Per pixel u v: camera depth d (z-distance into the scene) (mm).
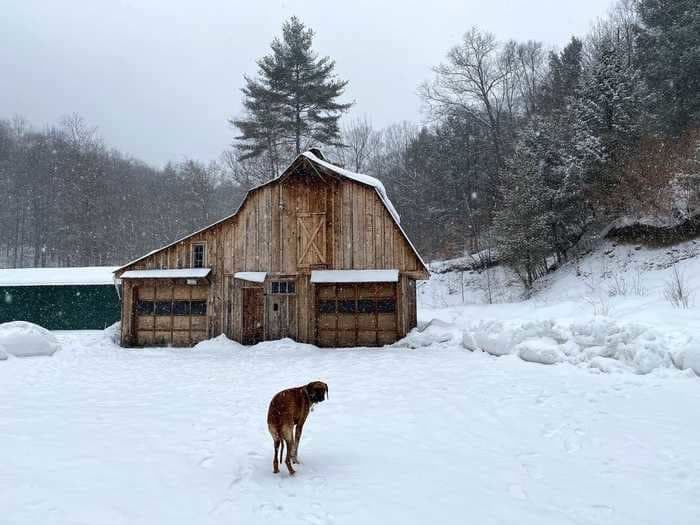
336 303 19750
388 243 19516
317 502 4645
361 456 6035
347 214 19891
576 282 25766
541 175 28750
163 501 4672
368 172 58844
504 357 13352
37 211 57719
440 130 44625
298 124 38500
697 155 22906
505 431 6988
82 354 17688
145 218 60531
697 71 28188
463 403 8688
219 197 64562
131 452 6172
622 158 26312
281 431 5445
